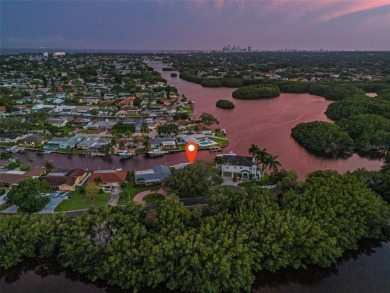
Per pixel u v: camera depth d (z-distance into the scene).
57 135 165.62
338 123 172.38
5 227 71.31
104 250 68.75
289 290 68.25
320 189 84.81
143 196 98.62
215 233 71.00
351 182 91.00
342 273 72.81
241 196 83.06
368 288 68.44
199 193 95.75
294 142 164.62
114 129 170.12
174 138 162.12
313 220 76.31
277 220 74.06
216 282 64.12
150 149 147.00
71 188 101.69
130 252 65.62
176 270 65.69
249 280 65.94
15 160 128.12
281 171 107.62
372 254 79.38
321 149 149.62
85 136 163.38
